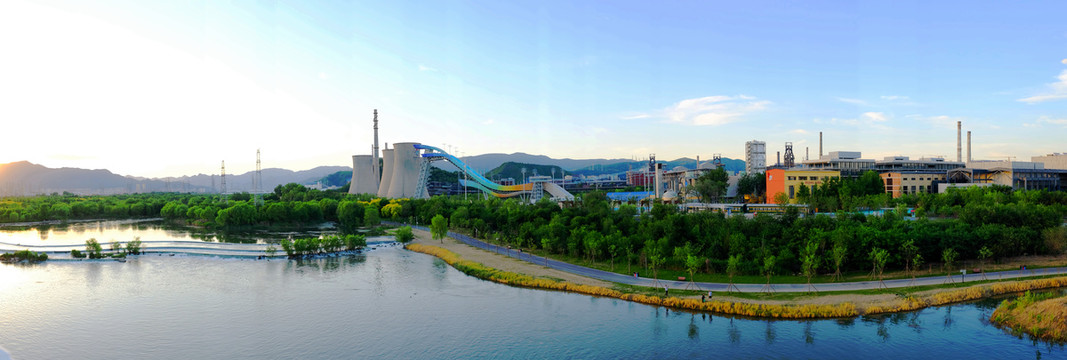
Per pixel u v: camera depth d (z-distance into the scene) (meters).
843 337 91.75
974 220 151.00
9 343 94.94
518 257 163.62
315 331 99.75
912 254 125.19
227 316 108.94
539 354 87.81
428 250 183.50
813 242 127.19
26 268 158.50
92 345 93.88
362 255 179.50
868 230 129.12
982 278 120.19
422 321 104.38
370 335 97.44
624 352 87.81
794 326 96.81
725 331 95.38
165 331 100.50
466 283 134.50
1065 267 128.00
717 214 170.62
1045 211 154.00
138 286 134.00
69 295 125.31
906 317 99.81
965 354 85.12
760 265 127.19
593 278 131.00
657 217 182.00
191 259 172.25
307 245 177.12
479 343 92.88
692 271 125.06
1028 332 91.56
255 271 151.75
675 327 97.81
